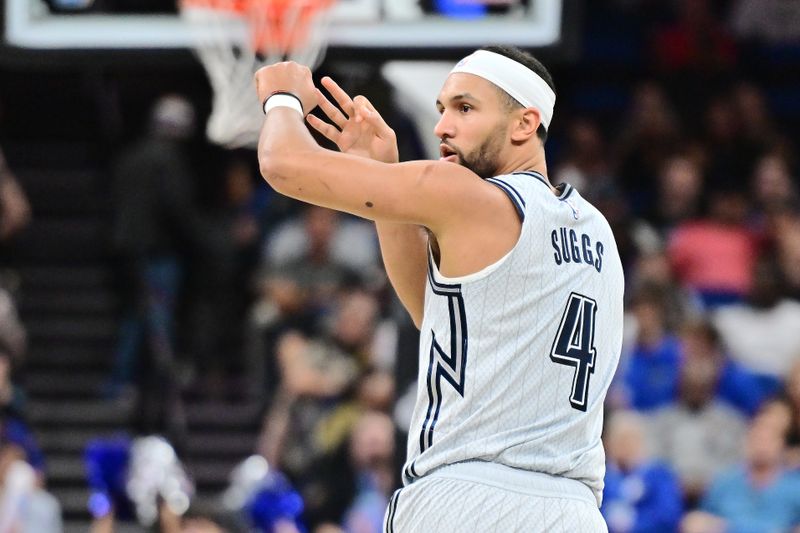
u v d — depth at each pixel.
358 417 16.48
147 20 12.05
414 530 6.62
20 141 24.16
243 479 14.44
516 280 6.57
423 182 6.50
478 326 6.57
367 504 15.69
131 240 19.48
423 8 11.83
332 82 7.16
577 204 6.90
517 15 11.77
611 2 25.42
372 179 6.50
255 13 11.83
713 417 16.23
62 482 19.38
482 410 6.56
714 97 23.69
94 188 23.19
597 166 21.38
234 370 20.89
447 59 11.77
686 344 16.59
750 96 22.80
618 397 16.48
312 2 11.82
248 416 19.94
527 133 6.85
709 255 19.22
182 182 19.67
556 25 11.72
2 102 24.09
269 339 18.41
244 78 11.82
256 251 20.94
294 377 16.89
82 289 21.86
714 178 22.08
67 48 12.05
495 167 6.88
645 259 17.84
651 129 22.34
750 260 19.22
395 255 7.32
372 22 11.77
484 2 11.80
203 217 21.72
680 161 20.64
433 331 6.70
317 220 18.62
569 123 23.86
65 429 19.78
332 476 16.17
